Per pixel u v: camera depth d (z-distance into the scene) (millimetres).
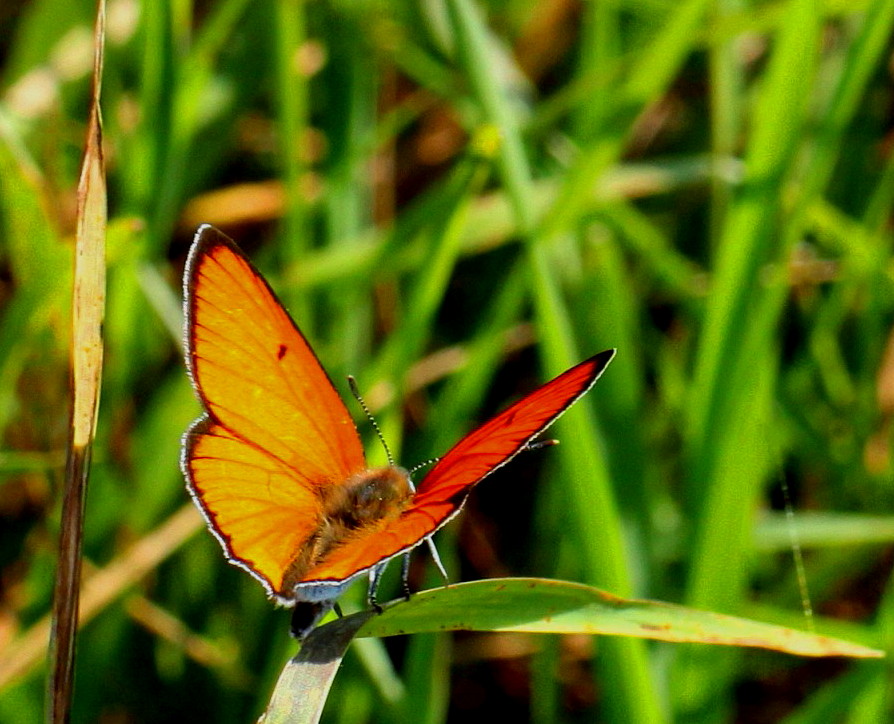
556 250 606
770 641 560
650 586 596
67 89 616
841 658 616
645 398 622
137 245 598
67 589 560
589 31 619
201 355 571
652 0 616
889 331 619
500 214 610
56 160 612
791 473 620
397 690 587
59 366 600
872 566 621
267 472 572
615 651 583
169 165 605
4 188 590
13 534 613
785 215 611
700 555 592
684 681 592
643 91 593
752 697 617
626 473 597
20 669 588
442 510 565
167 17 600
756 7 620
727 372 592
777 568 613
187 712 607
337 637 560
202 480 568
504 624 560
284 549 570
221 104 620
